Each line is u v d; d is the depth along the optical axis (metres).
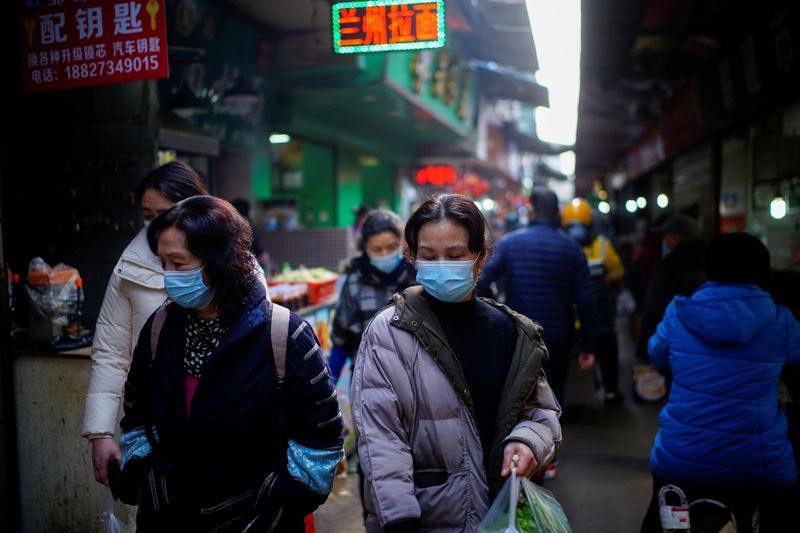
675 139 9.50
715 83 6.75
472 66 13.26
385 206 13.78
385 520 1.70
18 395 3.26
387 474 1.76
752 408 2.58
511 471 1.72
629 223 17.30
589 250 6.15
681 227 5.38
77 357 3.17
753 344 2.58
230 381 1.78
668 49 6.70
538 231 4.30
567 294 4.25
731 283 2.64
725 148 7.49
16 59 3.71
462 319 1.92
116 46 3.20
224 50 6.77
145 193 2.57
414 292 1.96
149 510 1.82
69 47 3.27
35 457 3.27
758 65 5.35
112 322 2.53
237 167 7.83
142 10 3.15
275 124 8.38
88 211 3.74
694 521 2.50
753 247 2.62
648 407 6.39
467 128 14.28
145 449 1.91
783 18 4.58
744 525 2.65
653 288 4.82
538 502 1.75
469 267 1.82
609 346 6.35
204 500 1.78
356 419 1.87
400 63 8.39
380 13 4.26
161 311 1.91
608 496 4.32
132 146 3.65
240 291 1.81
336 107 9.87
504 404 1.86
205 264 1.75
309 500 1.86
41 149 3.78
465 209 1.84
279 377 1.84
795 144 5.49
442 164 17.00
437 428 1.83
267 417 1.83
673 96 9.11
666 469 2.73
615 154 18.86
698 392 2.65
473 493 1.82
